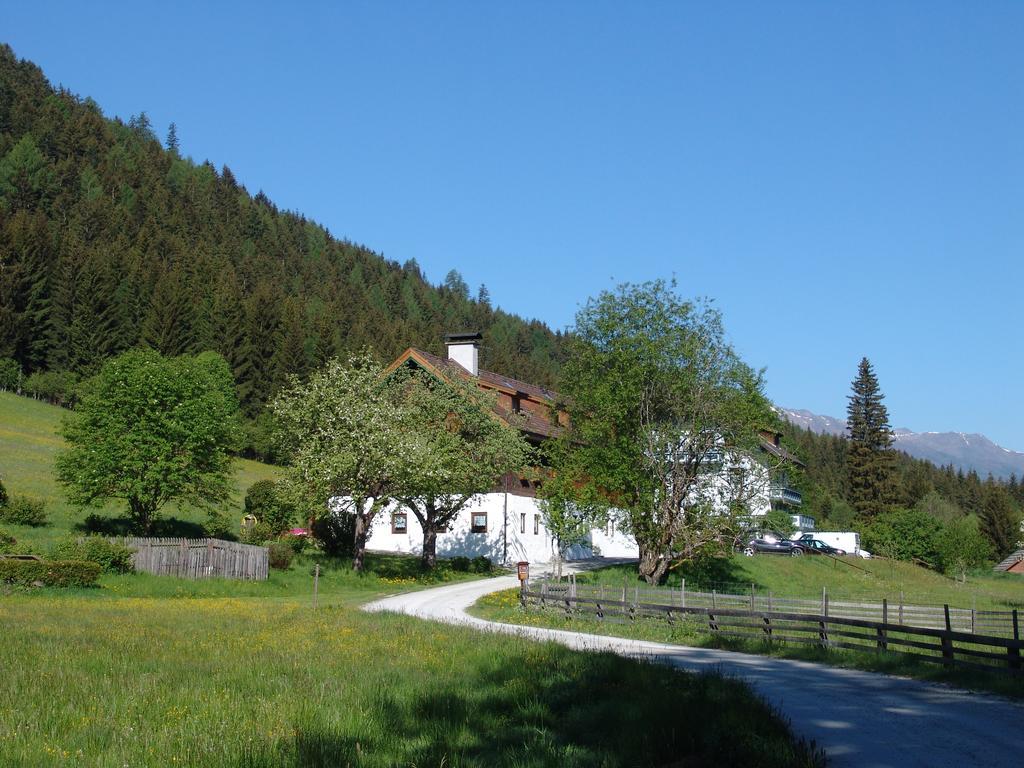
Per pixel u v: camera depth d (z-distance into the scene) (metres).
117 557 34.25
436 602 35.28
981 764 10.54
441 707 12.04
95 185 177.12
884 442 102.69
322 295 179.75
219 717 10.91
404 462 43.06
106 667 14.48
